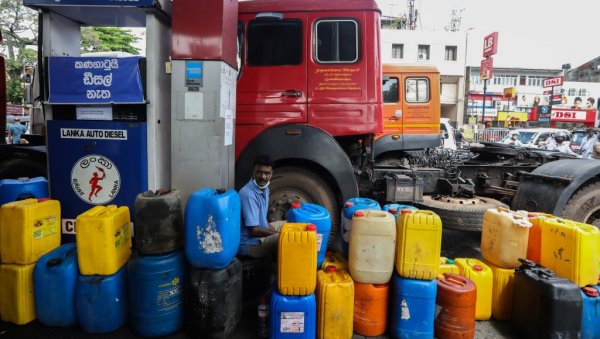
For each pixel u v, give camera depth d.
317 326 2.38
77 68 2.91
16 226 2.49
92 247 2.40
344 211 2.97
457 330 2.43
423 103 7.64
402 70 7.61
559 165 4.03
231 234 2.37
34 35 17.64
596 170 3.66
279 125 3.71
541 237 2.81
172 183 2.99
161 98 3.08
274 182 3.74
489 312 2.76
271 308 2.30
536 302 2.42
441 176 4.57
